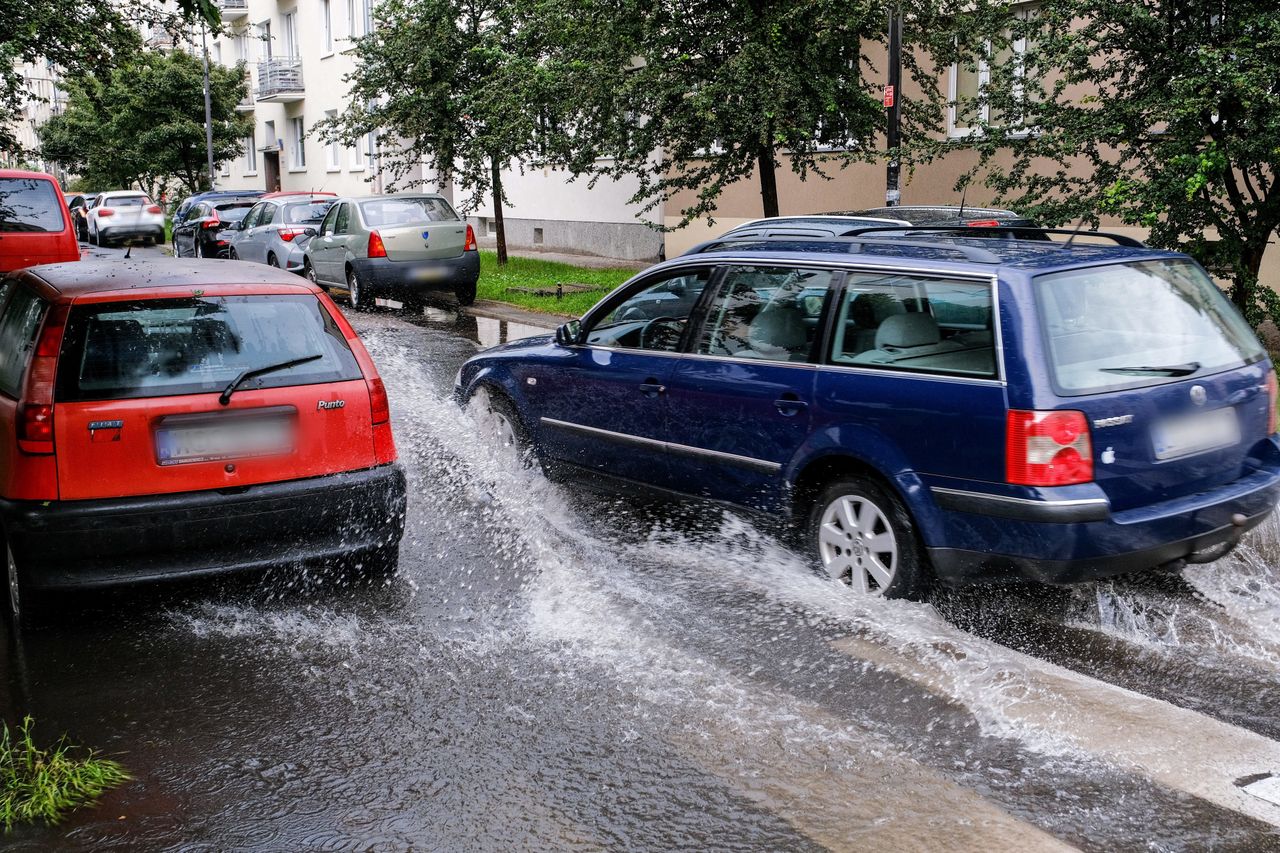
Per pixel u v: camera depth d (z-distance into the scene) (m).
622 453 6.66
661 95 15.41
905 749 4.03
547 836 3.50
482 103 20.27
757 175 23.14
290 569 5.85
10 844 3.49
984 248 5.38
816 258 5.73
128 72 18.02
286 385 5.47
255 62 48.97
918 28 15.68
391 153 25.25
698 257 6.39
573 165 17.48
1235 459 5.20
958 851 3.38
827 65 15.50
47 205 15.36
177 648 5.06
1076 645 4.95
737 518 6.02
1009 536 4.80
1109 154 16.80
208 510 5.21
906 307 5.25
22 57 16.80
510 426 7.57
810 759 3.96
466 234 18.73
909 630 5.06
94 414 5.09
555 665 4.82
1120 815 3.58
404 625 5.31
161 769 3.96
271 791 3.80
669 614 5.38
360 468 5.63
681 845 3.44
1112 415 4.76
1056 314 4.87
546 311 17.81
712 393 6.02
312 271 20.47
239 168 53.25
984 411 4.84
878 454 5.20
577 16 16.69
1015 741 4.07
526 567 6.12
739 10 15.50
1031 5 17.08
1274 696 4.44
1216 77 9.32
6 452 5.19
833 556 5.57
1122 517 4.76
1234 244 10.05
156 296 5.50
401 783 3.84
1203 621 5.22
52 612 5.41
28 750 3.89
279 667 4.84
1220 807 3.62
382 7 24.12
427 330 16.12
